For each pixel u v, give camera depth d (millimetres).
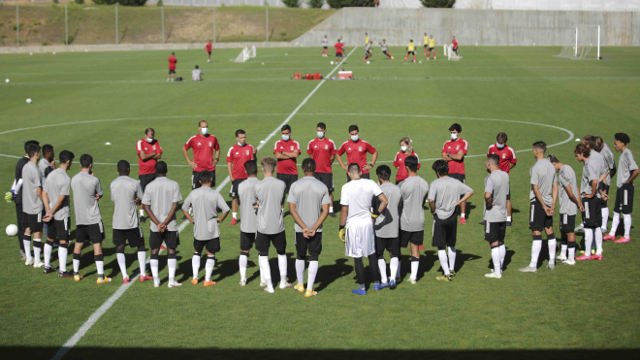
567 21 117938
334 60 79188
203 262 15398
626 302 12312
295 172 20125
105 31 123500
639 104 42250
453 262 13914
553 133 33312
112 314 12180
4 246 16734
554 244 14312
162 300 12875
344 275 14414
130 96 50531
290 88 53344
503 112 40531
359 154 19406
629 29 116688
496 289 13195
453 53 79250
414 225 13469
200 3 146250
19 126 37844
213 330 11391
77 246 14047
